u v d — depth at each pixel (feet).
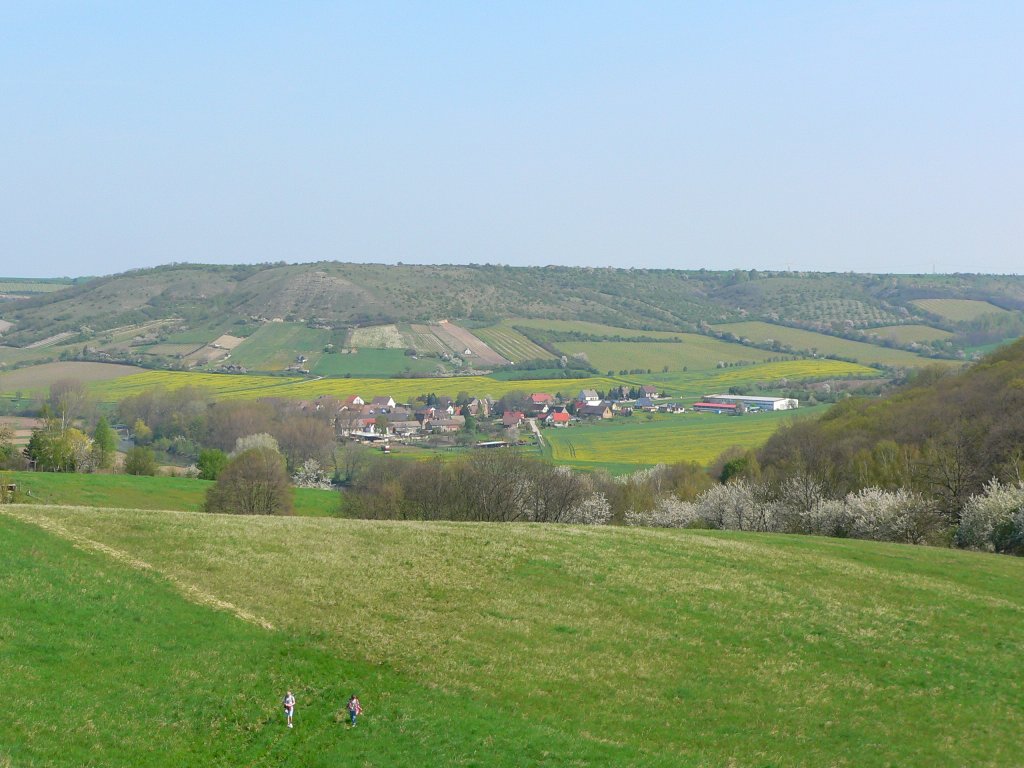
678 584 173.47
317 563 164.04
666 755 109.50
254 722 105.50
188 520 183.21
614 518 361.92
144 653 114.42
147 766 92.22
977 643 156.87
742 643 148.56
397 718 111.34
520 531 205.77
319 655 124.98
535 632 144.05
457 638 137.80
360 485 401.08
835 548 219.61
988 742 122.11
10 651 106.42
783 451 431.02
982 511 263.49
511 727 111.96
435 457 476.95
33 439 438.40
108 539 158.30
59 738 92.12
